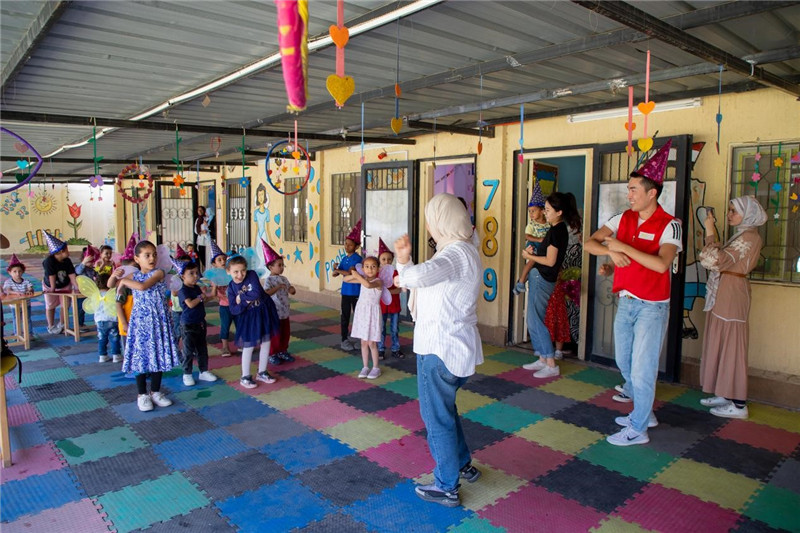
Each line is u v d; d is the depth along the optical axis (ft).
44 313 28.35
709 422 13.69
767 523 9.32
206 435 12.79
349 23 10.00
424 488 10.03
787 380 14.66
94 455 11.71
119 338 18.79
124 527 9.07
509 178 21.11
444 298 9.29
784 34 10.77
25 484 10.46
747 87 14.62
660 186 12.05
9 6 8.78
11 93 15.06
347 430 13.12
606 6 8.02
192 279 16.40
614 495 10.21
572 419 13.88
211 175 41.11
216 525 9.16
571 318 20.42
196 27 10.13
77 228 64.54
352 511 9.61
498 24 10.25
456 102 17.40
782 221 14.89
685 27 9.72
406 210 24.66
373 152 26.71
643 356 12.19
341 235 29.53
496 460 11.62
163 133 23.43
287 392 15.84
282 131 21.77
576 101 17.43
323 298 30.27
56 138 24.41
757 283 15.25
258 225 36.19
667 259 11.58
